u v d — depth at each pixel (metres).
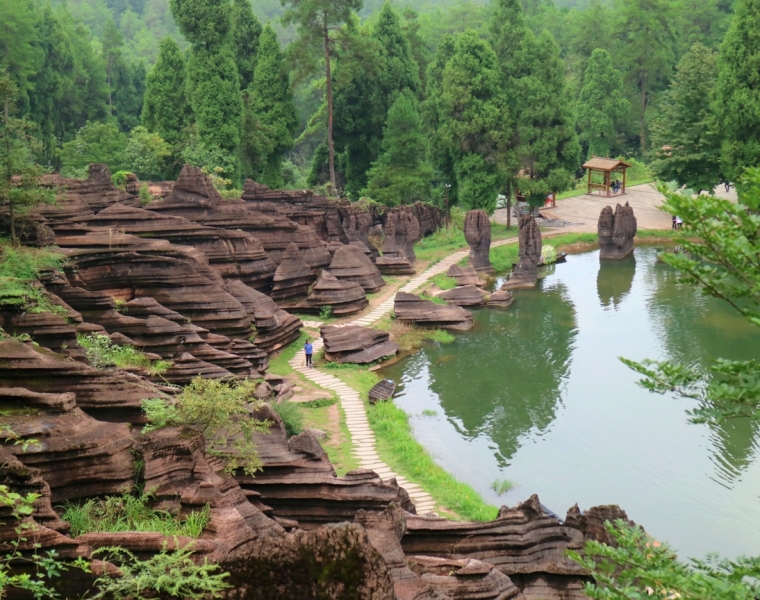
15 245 39.06
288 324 48.09
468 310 57.69
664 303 57.19
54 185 50.12
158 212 52.78
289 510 25.33
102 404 25.23
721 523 29.42
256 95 83.88
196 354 37.53
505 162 76.44
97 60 103.06
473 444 36.50
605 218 70.25
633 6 107.19
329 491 25.22
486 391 42.78
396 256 65.25
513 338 51.25
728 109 71.38
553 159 76.31
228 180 68.31
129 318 36.53
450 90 75.56
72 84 94.06
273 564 13.02
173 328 37.16
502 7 80.19
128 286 42.19
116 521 20.88
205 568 13.49
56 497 21.19
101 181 52.59
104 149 72.94
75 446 21.39
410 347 49.25
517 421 38.88
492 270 67.25
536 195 77.88
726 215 10.70
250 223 54.22
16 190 39.22
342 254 57.91
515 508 23.38
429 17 141.75
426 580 19.41
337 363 45.44
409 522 22.86
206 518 20.31
